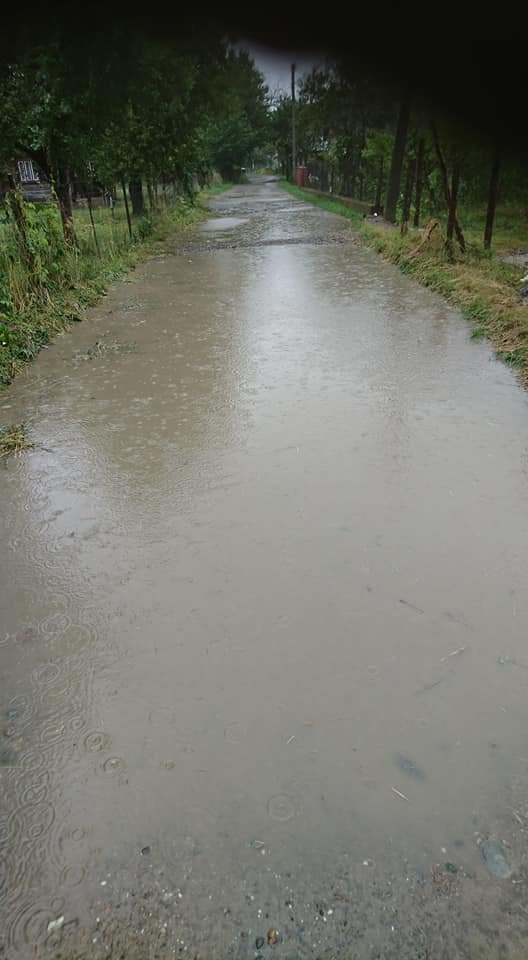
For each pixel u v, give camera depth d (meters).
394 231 12.11
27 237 7.11
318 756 1.88
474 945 1.45
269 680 2.15
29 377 5.18
